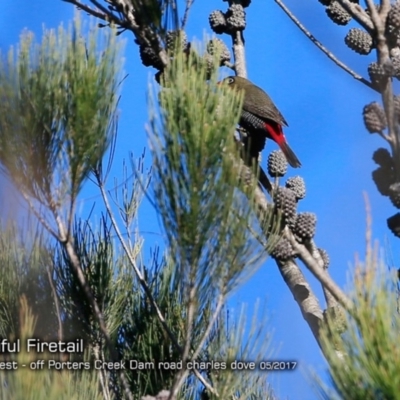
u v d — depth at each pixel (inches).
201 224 283.9
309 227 329.4
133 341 363.3
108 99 301.0
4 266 342.3
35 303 342.3
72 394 269.3
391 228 317.1
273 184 359.9
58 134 298.4
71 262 319.6
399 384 216.8
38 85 297.1
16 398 235.5
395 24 338.0
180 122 280.1
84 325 354.3
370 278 227.3
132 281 369.4
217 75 288.5
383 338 221.1
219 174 281.3
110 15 352.8
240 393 315.9
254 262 291.9
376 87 331.6
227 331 323.0
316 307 332.2
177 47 307.6
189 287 291.3
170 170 281.1
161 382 349.1
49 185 302.2
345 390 222.2
